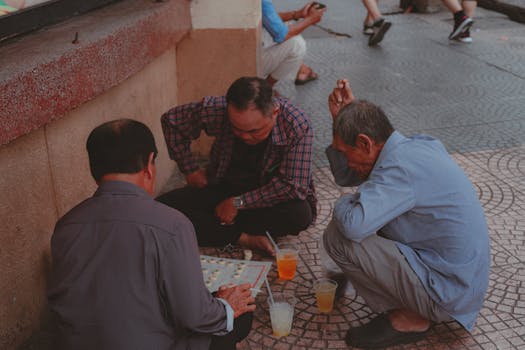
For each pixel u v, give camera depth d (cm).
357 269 245
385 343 251
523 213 365
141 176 182
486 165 432
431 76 648
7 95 198
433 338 258
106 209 175
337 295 288
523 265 311
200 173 329
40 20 273
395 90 604
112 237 171
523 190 395
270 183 300
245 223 324
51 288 175
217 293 217
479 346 252
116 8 340
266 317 274
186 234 174
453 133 493
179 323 177
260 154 308
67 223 176
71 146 276
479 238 233
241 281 287
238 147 311
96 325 169
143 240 170
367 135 231
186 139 319
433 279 233
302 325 269
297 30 538
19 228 238
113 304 168
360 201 225
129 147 178
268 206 308
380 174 228
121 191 178
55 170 263
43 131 250
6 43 247
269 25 512
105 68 271
